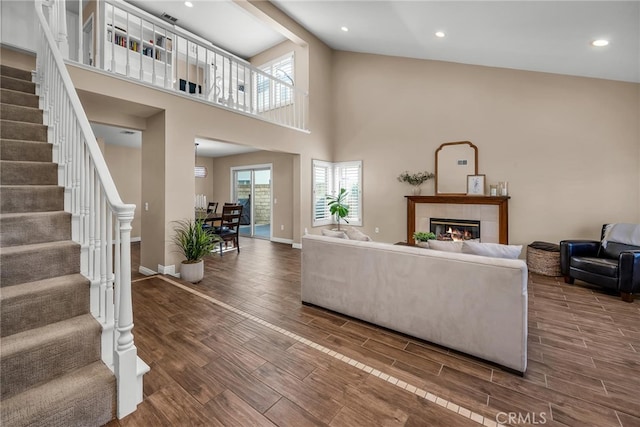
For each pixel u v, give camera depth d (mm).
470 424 1505
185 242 4000
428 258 2262
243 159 8125
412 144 5914
